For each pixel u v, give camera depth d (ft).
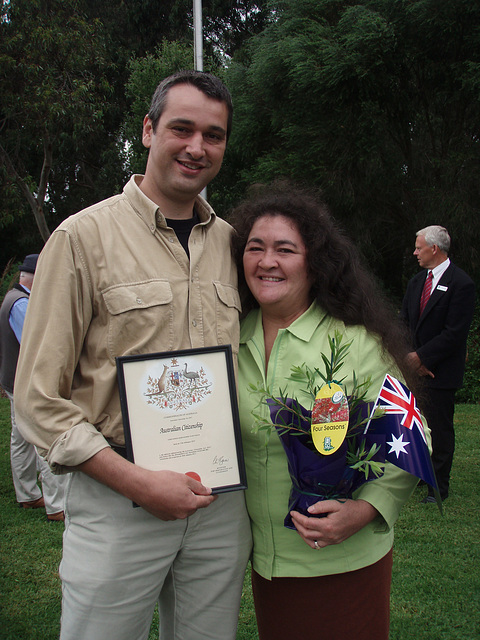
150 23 64.39
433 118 35.19
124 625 5.24
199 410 5.15
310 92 33.01
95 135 61.41
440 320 13.38
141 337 5.19
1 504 13.80
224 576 5.69
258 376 5.94
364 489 5.43
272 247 5.83
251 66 36.55
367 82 31.76
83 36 43.60
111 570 5.12
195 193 5.64
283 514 5.59
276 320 6.15
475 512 12.71
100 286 5.17
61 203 68.85
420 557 10.64
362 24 31.01
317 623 5.51
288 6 37.29
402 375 5.91
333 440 4.83
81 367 5.36
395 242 36.99
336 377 5.57
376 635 5.59
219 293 5.71
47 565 10.69
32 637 8.52
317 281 6.05
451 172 31.78
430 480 4.91
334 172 33.09
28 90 41.39
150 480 4.76
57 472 5.01
